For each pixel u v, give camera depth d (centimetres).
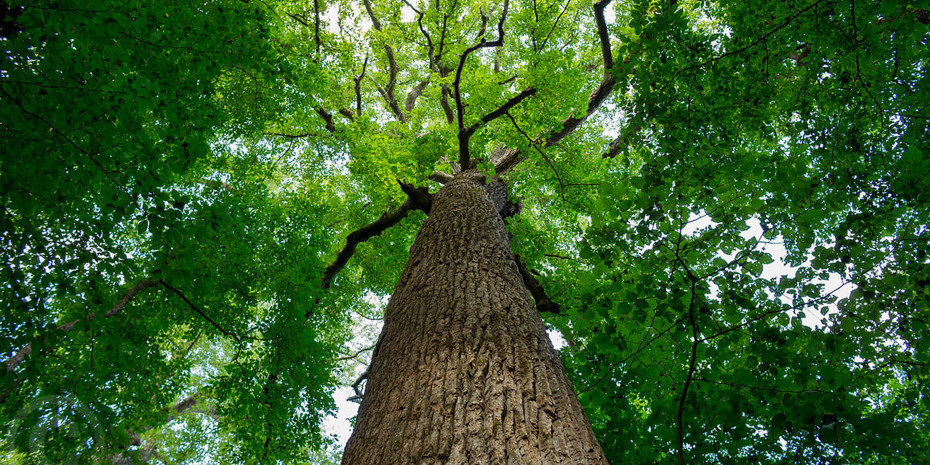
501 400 160
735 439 301
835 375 270
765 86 330
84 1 234
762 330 298
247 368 550
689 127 332
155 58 298
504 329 213
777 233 298
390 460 142
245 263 563
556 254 711
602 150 977
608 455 319
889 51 303
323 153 761
